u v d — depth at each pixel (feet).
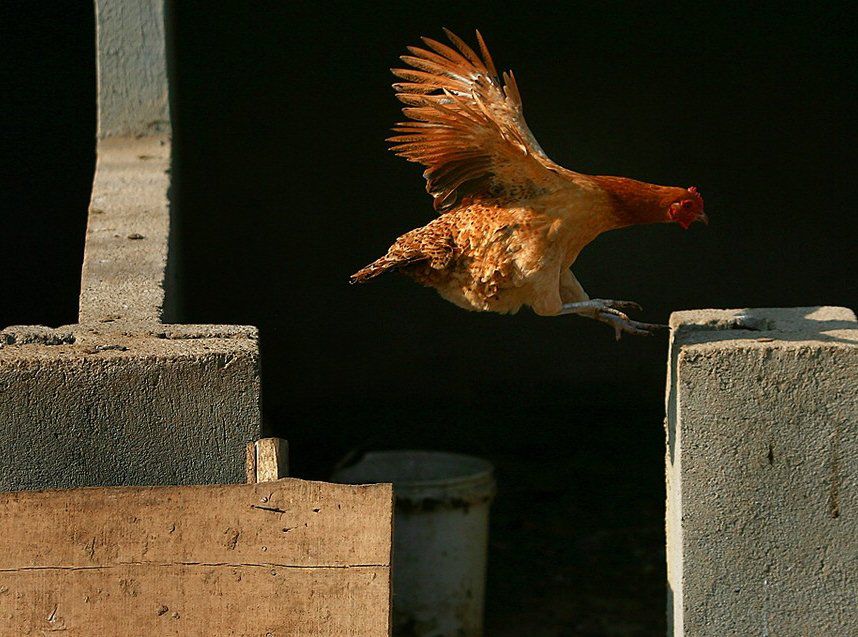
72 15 56.70
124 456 21.50
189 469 21.61
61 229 57.52
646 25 59.26
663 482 46.19
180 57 57.82
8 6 56.39
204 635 19.22
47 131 57.21
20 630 19.15
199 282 58.44
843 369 21.04
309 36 58.34
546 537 41.57
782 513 21.47
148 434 21.47
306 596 19.29
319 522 19.57
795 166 59.16
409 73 24.16
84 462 21.45
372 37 58.65
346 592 19.27
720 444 21.42
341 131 58.90
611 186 22.74
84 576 19.36
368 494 19.66
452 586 33.17
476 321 57.41
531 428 52.11
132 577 19.38
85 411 21.31
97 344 22.07
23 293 57.41
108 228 30.60
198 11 57.62
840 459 21.25
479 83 23.91
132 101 34.83
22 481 21.42
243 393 21.53
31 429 21.29
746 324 22.91
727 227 59.47
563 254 23.06
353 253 59.00
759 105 59.21
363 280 22.74
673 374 22.59
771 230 59.31
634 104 59.98
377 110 58.95
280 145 58.75
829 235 59.16
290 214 58.85
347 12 58.34
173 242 32.45
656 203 22.68
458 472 34.50
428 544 32.89
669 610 24.18
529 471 47.47
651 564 39.32
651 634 34.88
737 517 21.54
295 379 56.70
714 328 22.89
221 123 58.44
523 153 22.06
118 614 19.25
